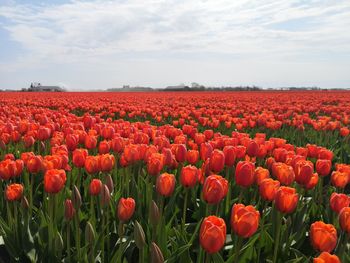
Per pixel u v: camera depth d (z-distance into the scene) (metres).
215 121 3.21
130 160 1.41
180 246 1.04
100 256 1.09
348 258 0.98
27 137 1.85
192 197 1.42
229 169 1.53
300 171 1.20
